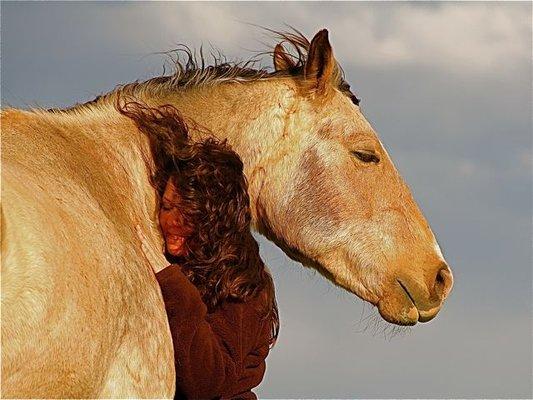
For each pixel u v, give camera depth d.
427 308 6.74
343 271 6.73
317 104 6.71
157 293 5.23
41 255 4.12
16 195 4.18
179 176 5.73
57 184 4.79
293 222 6.65
